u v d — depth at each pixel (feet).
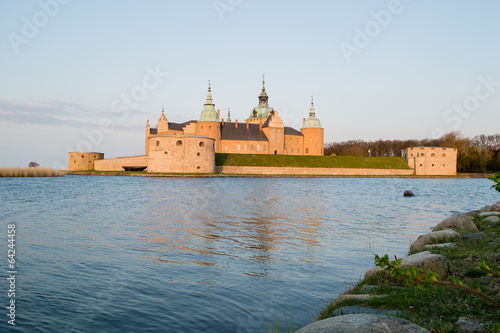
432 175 384.27
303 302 35.65
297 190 192.75
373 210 111.45
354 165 387.96
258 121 504.02
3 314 33.40
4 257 52.54
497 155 409.49
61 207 112.57
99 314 33.37
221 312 33.60
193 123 427.74
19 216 93.30
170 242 63.00
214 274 44.86
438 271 33.40
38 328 30.81
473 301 27.55
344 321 21.58
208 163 332.60
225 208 111.65
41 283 41.68
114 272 45.73
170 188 194.70
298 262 50.26
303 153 476.13
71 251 56.29
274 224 82.53
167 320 32.14
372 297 29.99
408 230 76.02
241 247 59.41
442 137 474.08
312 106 491.72
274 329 29.99
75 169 395.14
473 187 238.48
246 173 351.67
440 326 23.67
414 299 28.60
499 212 63.36
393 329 20.49
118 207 112.78
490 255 37.45
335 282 41.70
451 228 54.08
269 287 40.06
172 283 41.57
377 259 22.74
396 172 391.45
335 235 69.97
